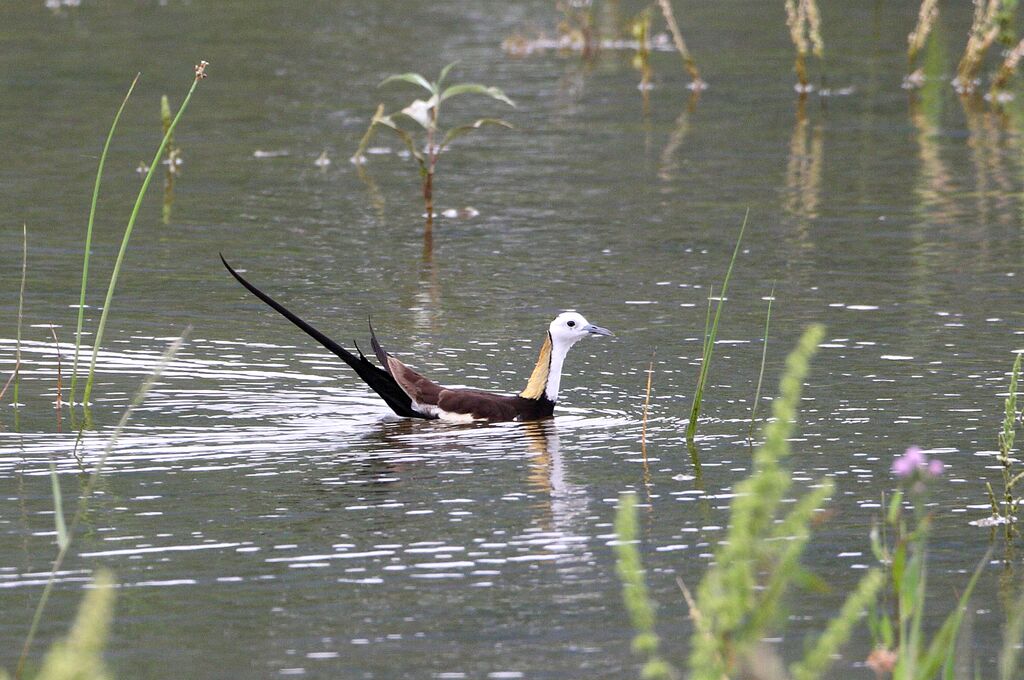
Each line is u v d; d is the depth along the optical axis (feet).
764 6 153.99
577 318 44.80
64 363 49.11
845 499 37.52
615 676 27.84
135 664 28.27
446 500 37.60
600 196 78.59
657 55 127.13
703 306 57.36
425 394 44.78
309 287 60.34
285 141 92.53
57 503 29.04
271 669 28.12
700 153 89.76
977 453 41.04
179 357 50.08
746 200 77.25
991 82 113.39
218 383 47.55
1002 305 56.80
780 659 28.94
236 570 32.99
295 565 33.27
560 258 65.62
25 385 46.68
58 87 106.32
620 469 40.06
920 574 32.94
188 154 88.33
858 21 144.46
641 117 101.35
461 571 33.04
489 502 37.40
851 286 60.13
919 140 93.15
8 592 31.68
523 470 40.04
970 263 63.72
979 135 94.58
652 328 54.44
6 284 59.41
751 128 97.35
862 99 107.14
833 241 68.28
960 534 35.45
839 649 29.40
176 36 130.21
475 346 52.03
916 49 113.50
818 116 101.40
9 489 37.96
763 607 20.18
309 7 151.43
